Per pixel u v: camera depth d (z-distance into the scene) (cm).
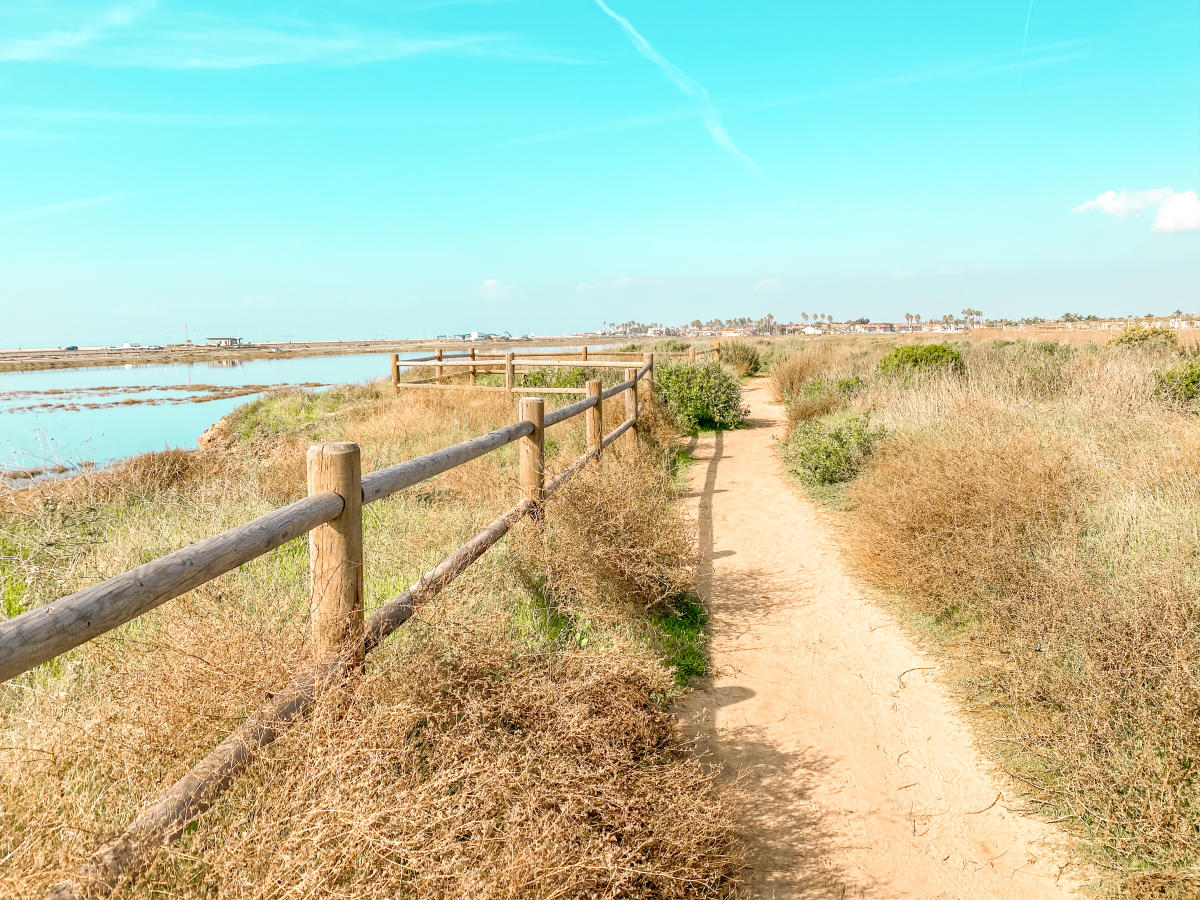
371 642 257
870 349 2214
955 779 291
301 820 174
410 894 179
